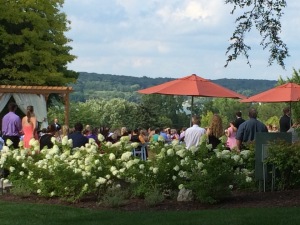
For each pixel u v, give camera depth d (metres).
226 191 11.33
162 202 11.68
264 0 13.77
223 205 11.13
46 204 11.89
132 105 89.88
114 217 10.28
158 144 13.27
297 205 10.57
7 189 13.75
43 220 10.21
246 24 13.88
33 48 45.00
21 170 13.95
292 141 14.47
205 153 12.81
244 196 11.94
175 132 32.28
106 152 13.77
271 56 14.00
